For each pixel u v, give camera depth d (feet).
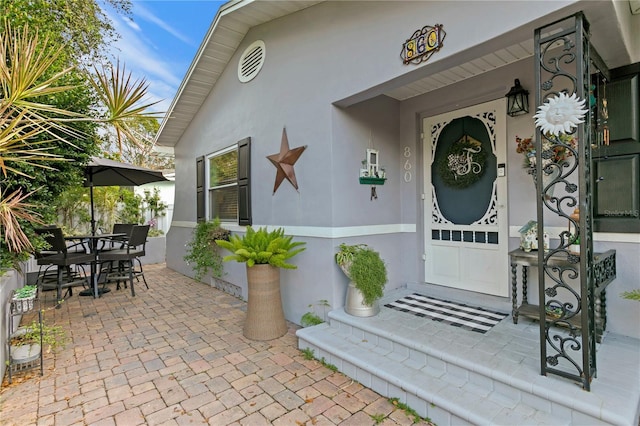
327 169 11.51
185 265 23.07
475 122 11.94
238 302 16.28
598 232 9.02
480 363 7.47
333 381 8.79
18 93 7.22
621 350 7.84
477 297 11.50
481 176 11.78
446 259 12.80
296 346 10.97
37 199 11.49
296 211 12.90
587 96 6.51
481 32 7.37
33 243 11.36
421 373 7.98
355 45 10.45
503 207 11.18
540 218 6.91
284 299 13.55
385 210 13.23
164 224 33.88
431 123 13.20
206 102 20.34
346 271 11.00
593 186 9.05
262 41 14.73
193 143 22.34
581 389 6.34
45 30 12.15
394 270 13.53
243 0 13.00
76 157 11.96
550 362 6.82
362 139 12.39
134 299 16.89
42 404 7.91
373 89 10.09
